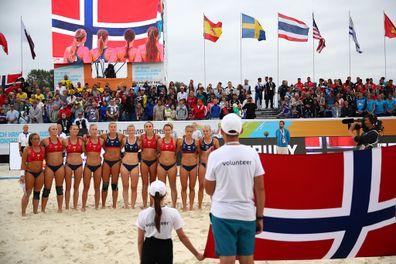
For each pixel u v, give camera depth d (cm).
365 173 502
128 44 2314
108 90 2031
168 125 936
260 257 503
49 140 934
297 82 2292
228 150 379
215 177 381
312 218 501
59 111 1769
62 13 2303
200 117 1825
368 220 505
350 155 498
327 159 498
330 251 507
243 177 373
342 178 499
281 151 1570
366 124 828
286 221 500
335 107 1892
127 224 820
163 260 426
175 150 952
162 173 941
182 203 980
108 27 2314
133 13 2305
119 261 601
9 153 1717
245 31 2309
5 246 682
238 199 371
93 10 2306
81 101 1872
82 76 2341
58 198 944
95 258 618
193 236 717
